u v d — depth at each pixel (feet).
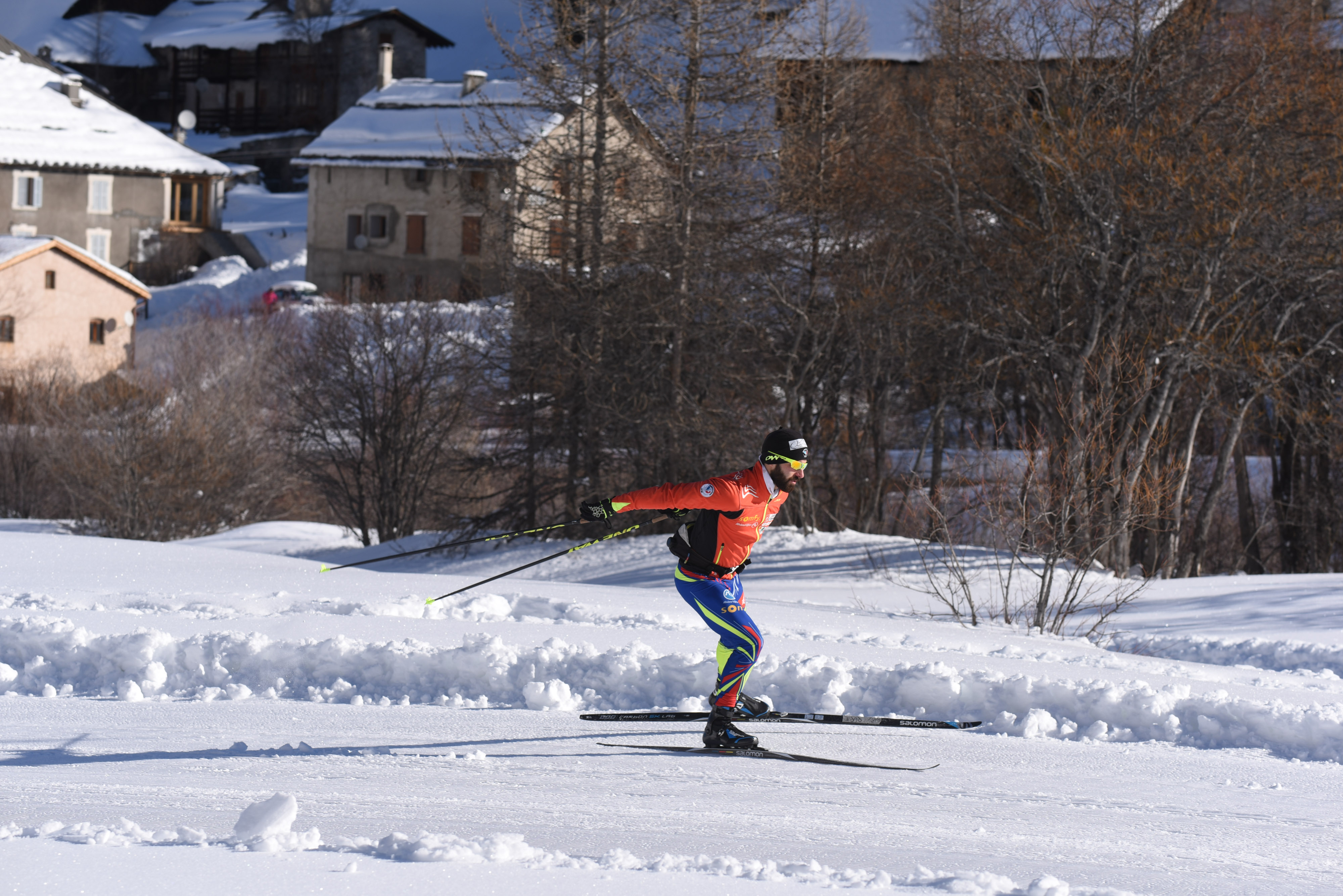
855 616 51.01
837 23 135.33
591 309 113.50
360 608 46.21
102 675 37.06
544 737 30.60
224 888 16.47
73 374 192.13
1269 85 92.99
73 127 298.35
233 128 442.09
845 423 130.52
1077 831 23.06
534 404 120.26
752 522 28.89
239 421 154.10
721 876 18.26
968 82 105.19
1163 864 20.98
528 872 17.85
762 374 115.44
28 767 26.84
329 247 262.47
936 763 28.63
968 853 21.18
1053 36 100.53
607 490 117.91
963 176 103.04
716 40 108.99
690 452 112.16
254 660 37.19
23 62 315.37
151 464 143.84
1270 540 137.80
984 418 124.26
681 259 110.83
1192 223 86.89
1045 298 97.30
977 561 77.87
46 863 17.31
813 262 119.34
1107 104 94.73
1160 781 27.32
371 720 32.32
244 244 306.35
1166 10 97.50
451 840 18.95
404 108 269.64
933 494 92.99
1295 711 31.60
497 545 120.67
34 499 165.68
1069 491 60.39
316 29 430.20
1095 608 65.41
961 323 98.27
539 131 117.39
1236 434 100.89
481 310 125.49
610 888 17.20
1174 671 39.78
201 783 25.26
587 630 41.19
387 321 153.17
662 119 111.34
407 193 257.34
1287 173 87.92
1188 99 95.14
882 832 22.40
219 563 63.26
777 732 31.83
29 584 53.16
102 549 65.31
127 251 297.12
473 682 35.91
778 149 114.73
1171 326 88.63
